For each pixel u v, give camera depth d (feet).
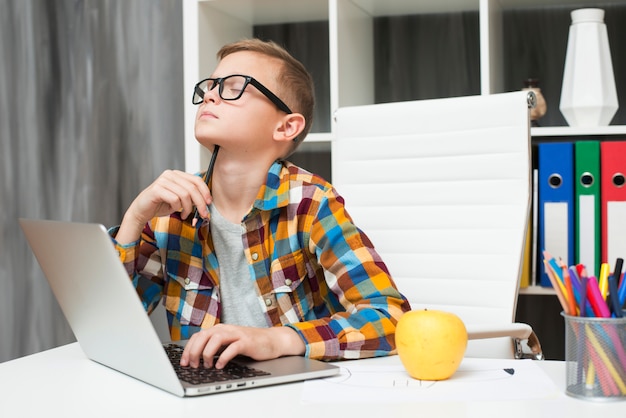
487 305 4.66
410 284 4.91
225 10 7.80
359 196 5.10
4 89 9.12
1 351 9.23
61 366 3.13
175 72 8.70
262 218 3.87
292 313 3.89
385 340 3.29
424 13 8.20
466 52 8.12
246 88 3.85
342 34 7.18
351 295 3.63
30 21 9.04
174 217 4.00
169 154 8.76
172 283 3.99
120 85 8.85
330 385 2.71
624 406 2.43
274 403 2.50
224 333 2.97
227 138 3.78
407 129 4.99
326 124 8.57
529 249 6.59
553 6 7.80
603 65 6.74
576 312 2.58
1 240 9.18
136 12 8.78
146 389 2.71
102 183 8.95
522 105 4.67
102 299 2.76
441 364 2.73
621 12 7.64
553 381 2.77
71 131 9.00
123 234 3.79
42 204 9.08
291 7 7.73
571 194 6.46
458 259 4.78
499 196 4.70
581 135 6.94
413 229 4.93
